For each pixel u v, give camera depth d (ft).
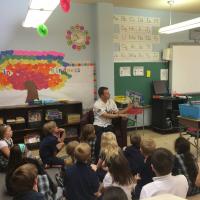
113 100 17.76
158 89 21.15
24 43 16.94
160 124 20.20
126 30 19.97
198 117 13.67
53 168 11.33
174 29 16.97
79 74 18.65
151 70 21.22
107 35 18.58
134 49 20.42
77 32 18.38
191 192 7.70
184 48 21.85
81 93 18.79
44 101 16.88
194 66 22.34
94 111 15.62
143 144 8.52
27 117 16.71
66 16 17.94
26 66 17.07
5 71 16.57
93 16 18.75
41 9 11.27
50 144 11.51
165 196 3.90
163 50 21.30
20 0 16.60
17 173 5.84
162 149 6.46
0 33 16.35
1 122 15.17
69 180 7.16
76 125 17.93
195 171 7.93
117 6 19.40
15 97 16.92
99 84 18.84
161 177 5.95
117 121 15.93
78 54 18.54
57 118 17.21
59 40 17.88
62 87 18.19
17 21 16.65
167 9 20.49
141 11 20.35
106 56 18.72
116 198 3.58
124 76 20.26
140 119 21.17
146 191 5.85
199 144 15.66
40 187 7.33
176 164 7.89
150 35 20.90
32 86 17.26
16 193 5.60
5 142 10.90
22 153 9.61
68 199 7.18
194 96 22.53
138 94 20.59
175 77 21.70
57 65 17.93
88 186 7.12
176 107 20.34
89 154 7.56
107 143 9.30
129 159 8.55
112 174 6.85
